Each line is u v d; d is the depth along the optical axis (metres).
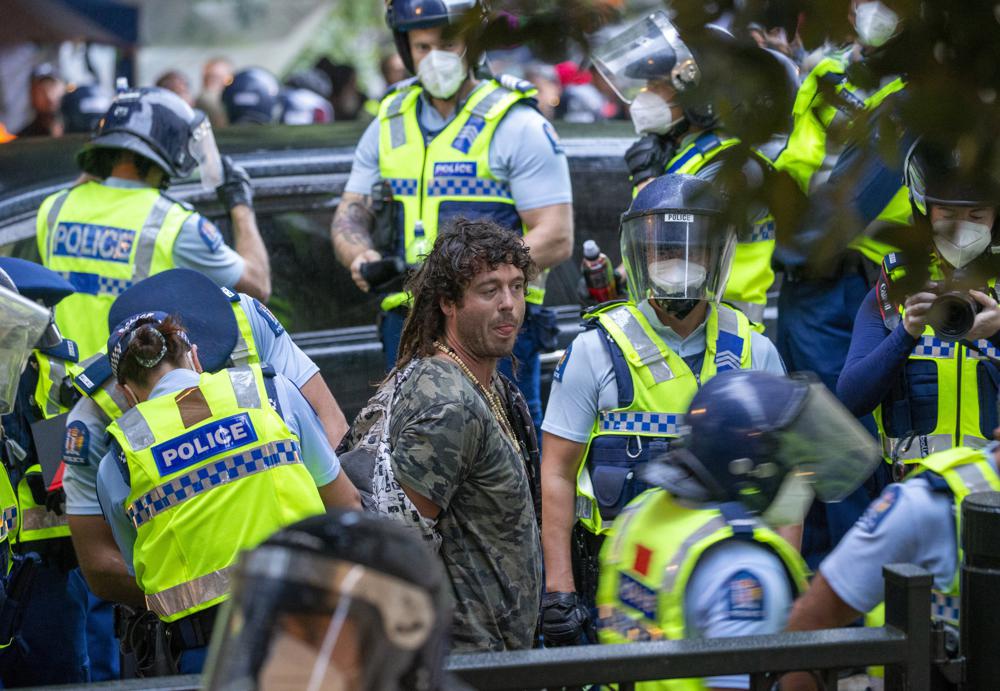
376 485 10.49
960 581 8.19
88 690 7.67
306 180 18.98
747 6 5.35
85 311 16.03
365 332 18.89
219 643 4.97
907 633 7.98
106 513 11.11
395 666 4.68
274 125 21.25
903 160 5.36
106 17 24.77
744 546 8.30
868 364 12.55
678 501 8.58
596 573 12.63
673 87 5.58
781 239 5.58
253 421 10.55
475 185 17.31
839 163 5.48
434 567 4.83
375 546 4.75
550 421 12.67
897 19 5.19
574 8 5.70
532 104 17.55
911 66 5.21
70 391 13.96
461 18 5.75
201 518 10.36
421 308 11.16
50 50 31.77
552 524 12.48
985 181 5.34
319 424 11.27
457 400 10.42
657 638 8.30
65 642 14.31
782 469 8.38
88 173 16.39
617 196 20.05
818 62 5.61
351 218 18.14
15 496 13.14
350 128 20.92
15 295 11.27
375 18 49.41
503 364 16.91
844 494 8.73
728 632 8.03
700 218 5.71
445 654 4.98
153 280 12.87
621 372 12.33
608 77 15.04
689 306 12.33
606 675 7.75
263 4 43.53
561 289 19.58
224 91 31.00
